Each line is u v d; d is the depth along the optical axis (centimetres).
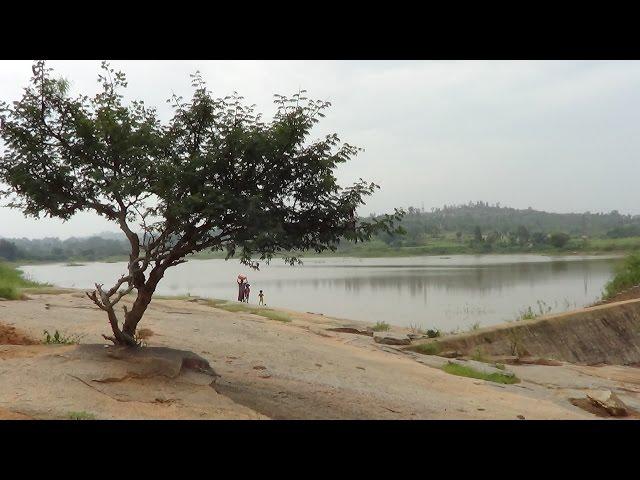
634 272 3161
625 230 13712
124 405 727
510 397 1248
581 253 11488
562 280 5281
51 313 1531
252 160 878
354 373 1271
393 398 1091
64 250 16100
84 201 927
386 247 13800
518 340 1992
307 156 900
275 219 886
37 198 906
